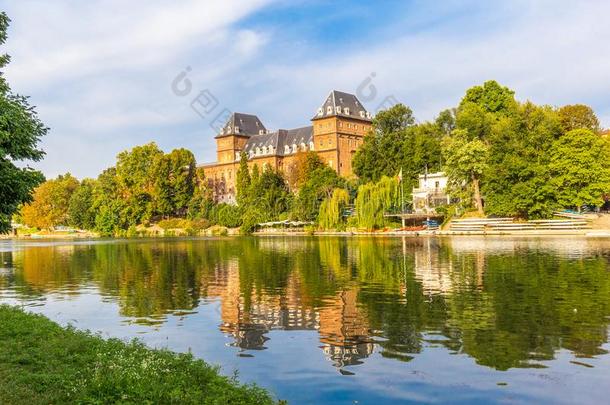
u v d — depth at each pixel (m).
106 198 146.50
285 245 71.88
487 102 110.62
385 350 17.33
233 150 177.25
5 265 51.41
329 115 154.12
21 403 10.63
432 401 13.12
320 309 24.36
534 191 75.06
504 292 26.95
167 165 144.38
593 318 20.78
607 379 14.29
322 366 15.90
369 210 94.69
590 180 76.75
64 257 60.84
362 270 38.41
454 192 90.19
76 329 19.92
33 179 22.81
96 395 11.30
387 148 115.75
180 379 12.70
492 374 14.83
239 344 18.67
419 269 37.59
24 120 21.94
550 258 41.28
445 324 20.55
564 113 99.50
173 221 140.38
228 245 77.44
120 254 64.06
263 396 12.53
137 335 20.39
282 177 134.25
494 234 77.06
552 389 13.69
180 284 34.47
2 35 24.09
